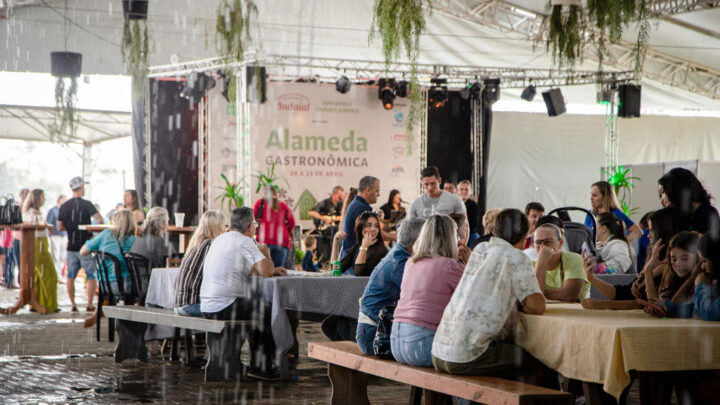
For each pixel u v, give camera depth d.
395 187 14.88
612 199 6.95
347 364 4.51
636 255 6.93
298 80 14.32
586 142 18.09
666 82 16.17
